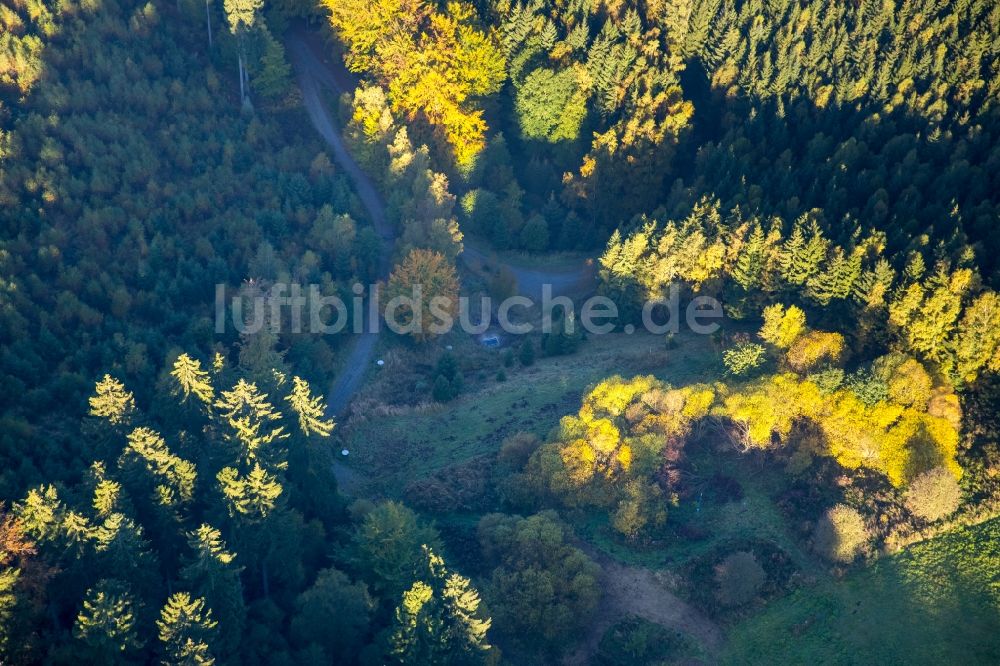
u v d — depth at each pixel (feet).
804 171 383.24
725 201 386.11
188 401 289.53
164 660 225.76
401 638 240.32
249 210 404.36
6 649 217.97
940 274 302.25
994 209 333.21
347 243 398.62
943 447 277.23
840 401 287.69
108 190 382.22
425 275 383.86
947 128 379.76
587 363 365.40
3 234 345.31
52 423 299.58
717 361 334.24
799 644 260.42
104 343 325.21
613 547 288.30
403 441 344.49
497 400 355.36
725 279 361.51
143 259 363.97
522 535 278.67
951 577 263.90
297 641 254.47
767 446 298.76
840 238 339.16
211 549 235.61
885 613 261.65
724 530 287.69
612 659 264.72
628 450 294.46
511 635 270.26
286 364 350.43
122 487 253.24
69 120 392.27
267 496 257.75
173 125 421.59
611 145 417.90
